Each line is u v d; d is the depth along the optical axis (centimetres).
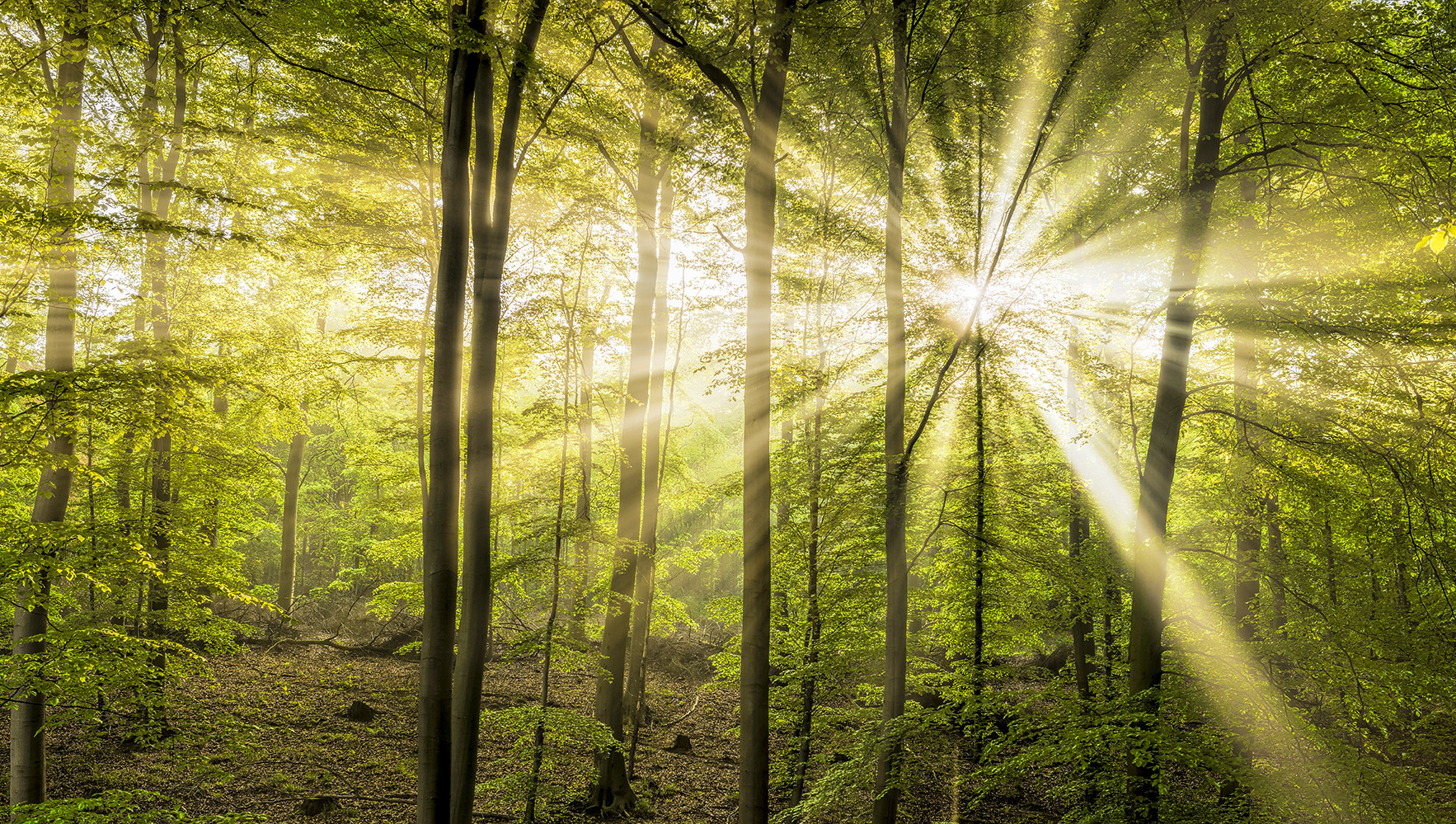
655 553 1443
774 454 1370
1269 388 1088
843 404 1288
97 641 776
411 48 975
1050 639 2231
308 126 1183
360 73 1126
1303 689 1040
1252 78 1121
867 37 1018
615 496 1903
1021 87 1133
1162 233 1106
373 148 1212
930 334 1171
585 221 1332
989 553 1230
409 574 2977
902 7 1031
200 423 1068
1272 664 1009
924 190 1195
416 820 1151
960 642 1371
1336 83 1126
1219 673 959
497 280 855
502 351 1340
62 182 923
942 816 1326
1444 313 1084
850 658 1198
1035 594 1434
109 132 1162
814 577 1231
